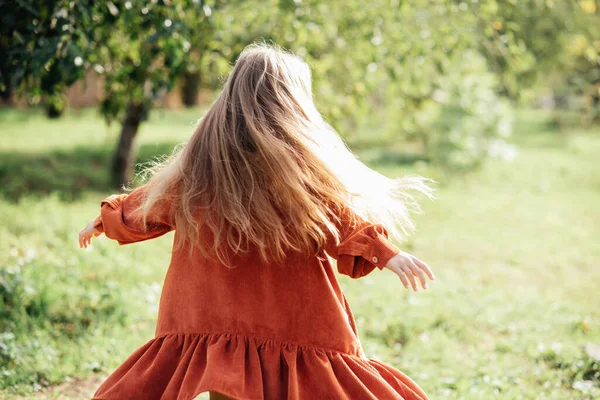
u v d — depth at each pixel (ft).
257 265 7.89
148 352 7.95
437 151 46.32
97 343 15.56
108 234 8.38
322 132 8.21
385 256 7.57
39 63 13.38
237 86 8.29
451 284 23.24
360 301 20.24
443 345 17.12
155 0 15.53
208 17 18.16
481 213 36.17
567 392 14.49
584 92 57.77
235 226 7.80
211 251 7.93
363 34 22.82
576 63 59.41
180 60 16.11
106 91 20.61
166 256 23.62
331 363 7.79
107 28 17.12
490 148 47.60
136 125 36.96
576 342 17.76
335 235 7.74
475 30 24.08
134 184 36.65
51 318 16.79
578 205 39.52
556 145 65.46
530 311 20.54
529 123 86.02
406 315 19.04
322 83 23.53
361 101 25.48
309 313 7.84
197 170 8.09
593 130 78.43
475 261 27.58
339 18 22.90
